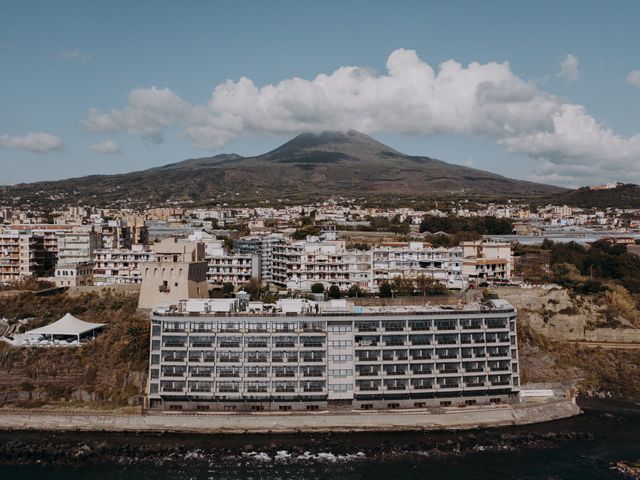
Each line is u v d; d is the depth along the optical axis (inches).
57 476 5152.6
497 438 5954.7
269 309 6579.7
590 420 6505.9
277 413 6210.6
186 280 7785.4
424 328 6422.2
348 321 6333.7
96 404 6491.1
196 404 6333.7
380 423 6186.0
